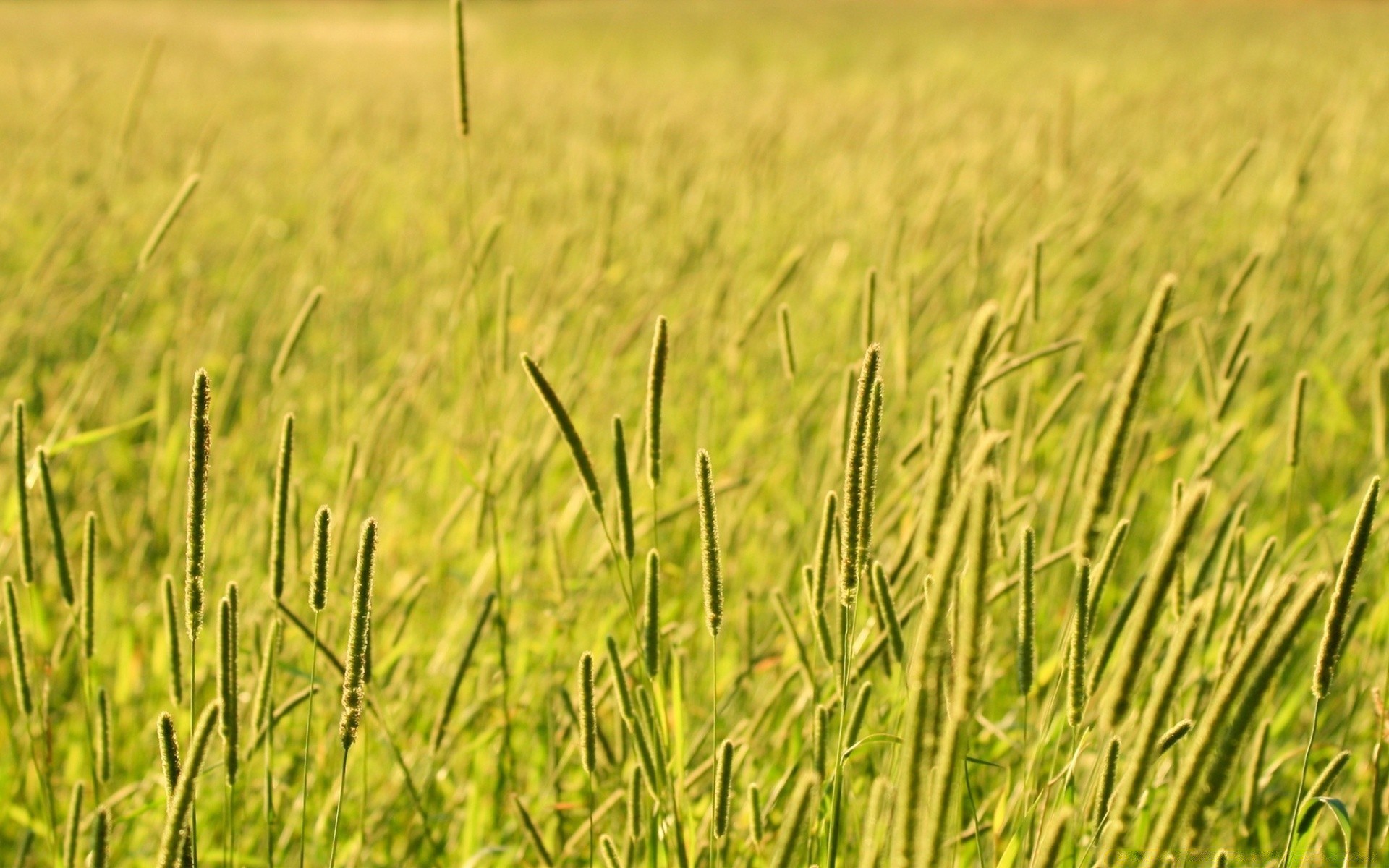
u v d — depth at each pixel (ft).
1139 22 98.84
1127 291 17.37
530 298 16.46
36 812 8.95
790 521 11.05
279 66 61.93
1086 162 21.61
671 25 108.37
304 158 30.68
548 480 12.33
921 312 11.88
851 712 6.18
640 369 13.88
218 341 15.49
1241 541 7.25
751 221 19.35
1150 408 14.88
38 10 119.44
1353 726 8.45
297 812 8.49
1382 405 9.70
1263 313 14.25
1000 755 8.39
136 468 14.06
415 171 28.45
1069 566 9.80
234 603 4.73
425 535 12.15
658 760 5.73
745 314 15.21
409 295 18.20
